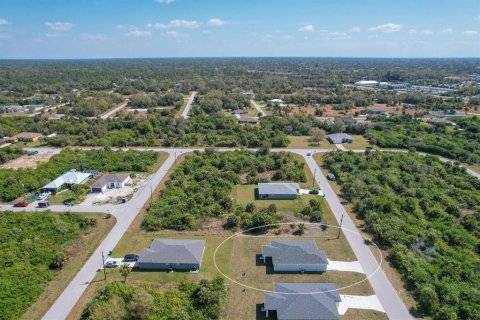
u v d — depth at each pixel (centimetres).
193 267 6306
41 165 10988
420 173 10681
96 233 7438
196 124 16250
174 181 9850
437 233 7444
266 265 6469
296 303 5241
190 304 5338
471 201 8912
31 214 7994
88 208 8575
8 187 9325
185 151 13112
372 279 6097
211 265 6425
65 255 6475
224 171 10700
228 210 8406
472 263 6538
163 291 5638
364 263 6544
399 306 5469
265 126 15975
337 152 12594
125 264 6212
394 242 7050
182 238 7312
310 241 6906
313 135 14625
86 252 6781
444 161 12400
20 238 7112
